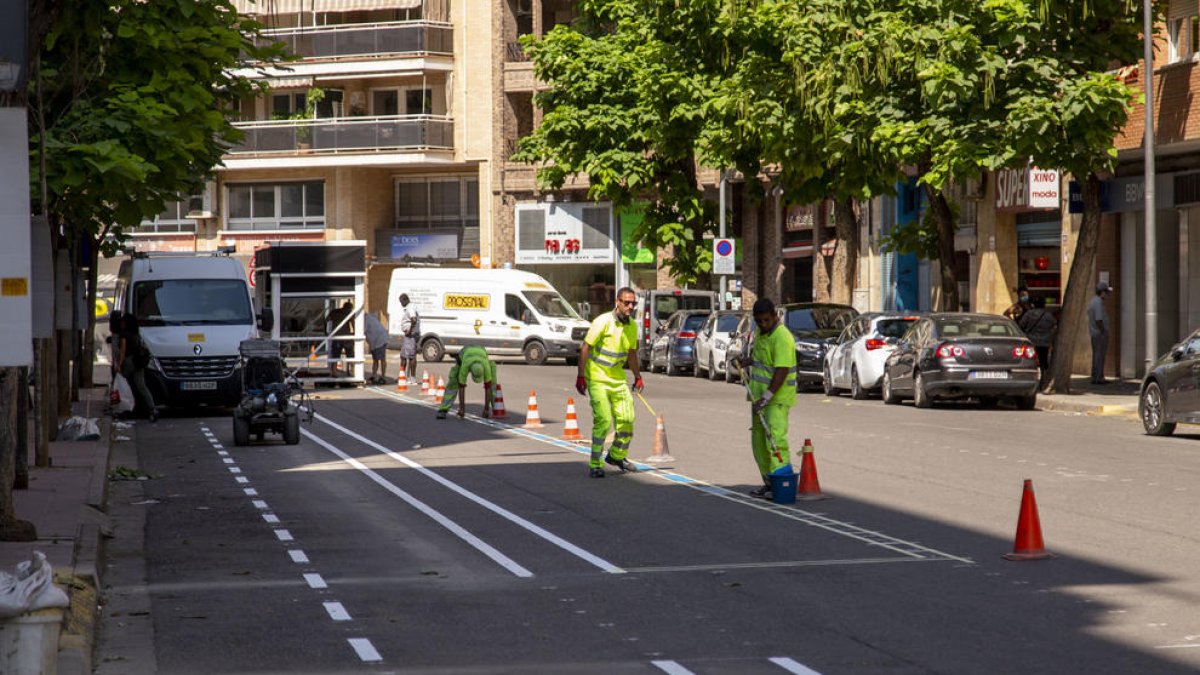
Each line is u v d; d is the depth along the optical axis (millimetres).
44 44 17156
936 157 32469
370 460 24078
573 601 11805
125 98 18266
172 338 34750
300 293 45031
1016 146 31797
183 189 20031
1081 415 31172
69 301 23625
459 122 71062
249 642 10523
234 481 21344
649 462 22531
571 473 21406
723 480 20141
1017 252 47781
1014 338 32844
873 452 23141
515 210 70688
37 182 16953
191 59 19203
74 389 37750
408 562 13930
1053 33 33250
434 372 54531
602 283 69875
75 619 10633
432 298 62375
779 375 17734
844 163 36031
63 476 20344
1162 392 25344
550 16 70688
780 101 36438
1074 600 11398
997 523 15617
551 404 37031
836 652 9773
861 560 13461
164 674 9594
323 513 17656
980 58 31938
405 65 69750
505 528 16016
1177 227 39719
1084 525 15219
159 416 35594
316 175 73000
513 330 61156
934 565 13109
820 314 42281
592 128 52562
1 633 8516
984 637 10133
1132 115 36812
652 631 10594
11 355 12820
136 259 36562
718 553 14023
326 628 10961
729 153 39656
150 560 14367
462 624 11000
